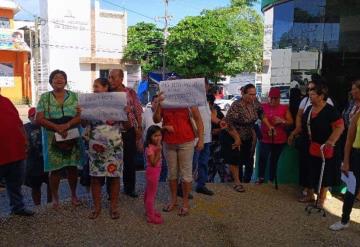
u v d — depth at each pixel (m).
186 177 5.34
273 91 6.79
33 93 31.22
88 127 5.08
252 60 33.22
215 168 7.35
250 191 6.50
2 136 4.94
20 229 4.90
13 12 29.91
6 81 29.91
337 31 7.39
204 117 6.05
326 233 5.02
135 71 35.44
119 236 4.77
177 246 4.59
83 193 7.50
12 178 5.15
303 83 7.90
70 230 4.89
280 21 8.41
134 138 5.86
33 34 31.80
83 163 5.48
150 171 5.06
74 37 32.38
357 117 4.99
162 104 5.15
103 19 33.66
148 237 4.77
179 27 32.22
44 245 4.53
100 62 33.09
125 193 6.10
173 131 5.24
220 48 31.58
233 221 5.31
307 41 7.82
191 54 31.45
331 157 5.66
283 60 8.35
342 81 7.37
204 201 5.95
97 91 5.07
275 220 5.38
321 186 5.75
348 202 5.06
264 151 6.91
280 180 7.01
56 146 5.19
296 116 6.66
